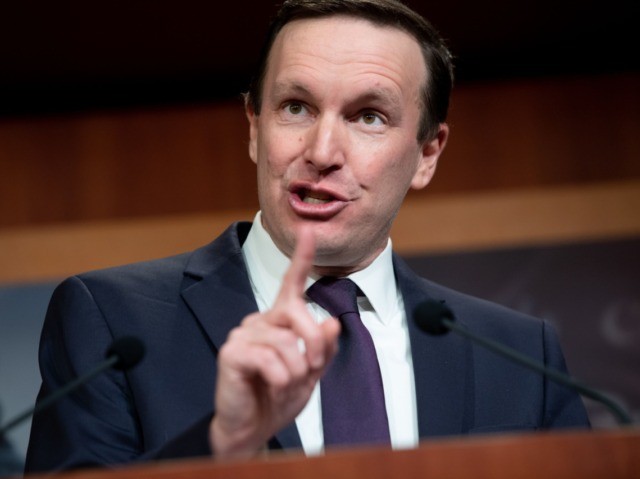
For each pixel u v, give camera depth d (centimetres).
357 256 436
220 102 1012
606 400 352
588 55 990
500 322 469
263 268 447
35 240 996
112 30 898
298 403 323
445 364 435
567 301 927
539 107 1007
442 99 474
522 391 444
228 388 316
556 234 967
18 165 1010
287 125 430
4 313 912
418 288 463
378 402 404
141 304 427
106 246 993
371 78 429
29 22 884
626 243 941
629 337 905
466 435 420
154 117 1015
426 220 978
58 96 1000
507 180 995
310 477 262
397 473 263
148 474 262
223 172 1003
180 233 995
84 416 398
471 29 929
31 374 876
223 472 262
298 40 438
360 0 445
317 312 434
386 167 430
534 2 894
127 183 1005
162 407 398
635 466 266
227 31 904
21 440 830
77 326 420
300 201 423
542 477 266
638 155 995
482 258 962
